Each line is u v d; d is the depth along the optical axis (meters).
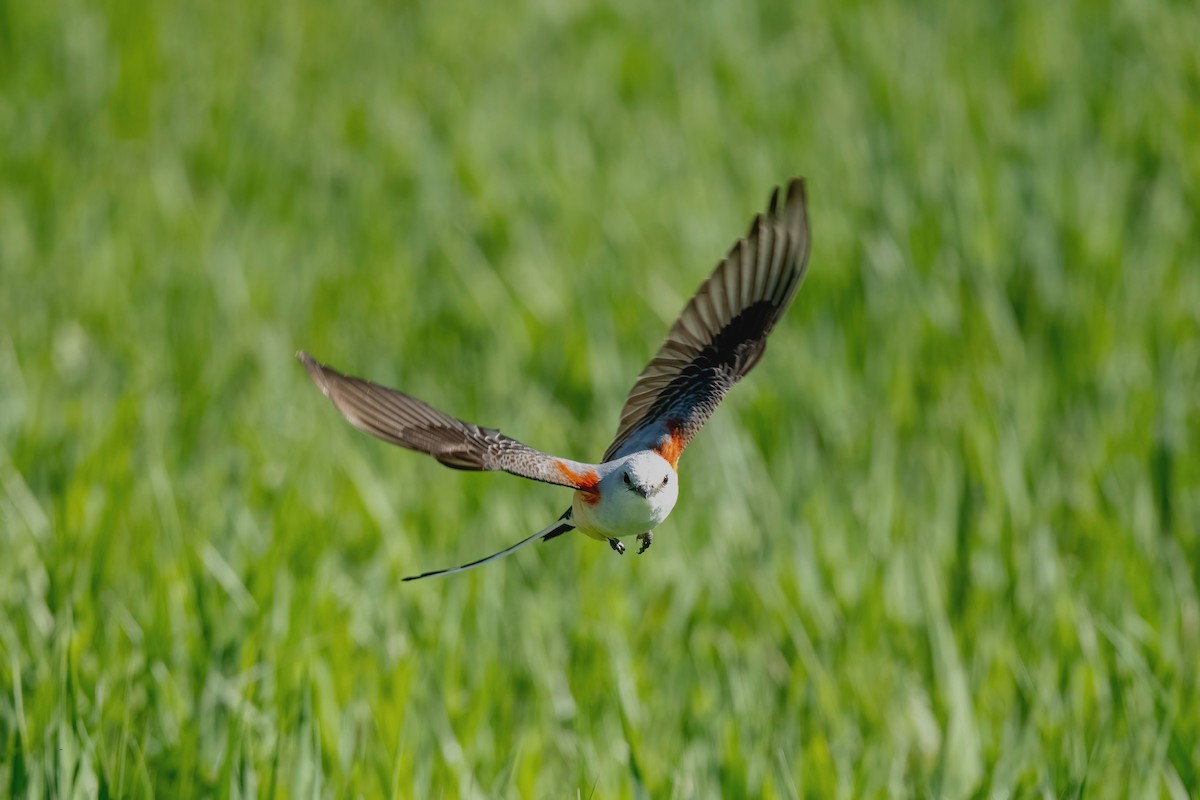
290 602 10.93
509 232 18.59
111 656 10.31
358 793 9.16
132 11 25.53
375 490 12.66
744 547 12.48
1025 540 12.27
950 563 12.16
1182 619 11.41
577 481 6.51
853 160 19.38
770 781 9.33
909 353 15.34
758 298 7.66
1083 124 20.61
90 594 10.72
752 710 10.34
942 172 18.55
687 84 22.47
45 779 8.90
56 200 19.25
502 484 13.22
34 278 17.42
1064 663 10.76
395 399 6.33
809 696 10.57
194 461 13.87
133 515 12.23
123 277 17.22
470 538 12.52
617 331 16.03
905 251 17.19
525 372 15.63
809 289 16.62
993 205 17.95
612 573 12.06
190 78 23.42
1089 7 24.50
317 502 12.77
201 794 9.38
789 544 12.15
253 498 12.93
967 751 9.84
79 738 9.02
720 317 7.62
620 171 19.64
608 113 21.94
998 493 12.72
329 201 19.59
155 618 10.66
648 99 22.39
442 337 16.34
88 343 16.11
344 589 11.78
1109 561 11.86
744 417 14.46
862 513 12.68
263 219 19.05
